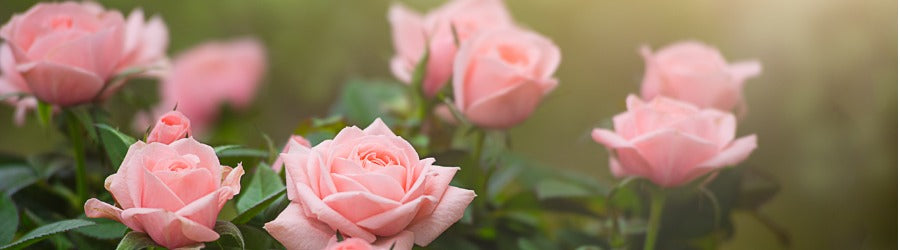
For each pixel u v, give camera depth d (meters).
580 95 1.51
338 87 1.66
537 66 0.71
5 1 1.22
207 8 1.59
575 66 1.51
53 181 0.76
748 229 1.21
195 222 0.58
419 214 0.60
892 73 0.99
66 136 0.76
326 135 0.72
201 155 0.59
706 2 1.29
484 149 0.76
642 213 0.77
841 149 1.04
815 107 1.05
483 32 0.71
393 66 0.79
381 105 0.86
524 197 0.77
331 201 0.59
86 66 0.69
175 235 0.59
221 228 0.60
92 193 0.76
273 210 0.62
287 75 1.64
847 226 1.05
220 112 1.12
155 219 0.58
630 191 0.76
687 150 0.67
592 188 0.78
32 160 0.77
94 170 0.78
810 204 1.09
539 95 0.71
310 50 1.64
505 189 0.89
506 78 0.70
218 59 1.14
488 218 0.75
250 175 0.69
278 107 1.64
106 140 0.63
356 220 0.60
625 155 0.68
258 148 0.72
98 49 0.69
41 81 0.68
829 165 1.05
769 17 1.11
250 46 1.21
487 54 0.71
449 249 0.70
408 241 0.60
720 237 0.79
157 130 0.61
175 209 0.58
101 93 0.70
